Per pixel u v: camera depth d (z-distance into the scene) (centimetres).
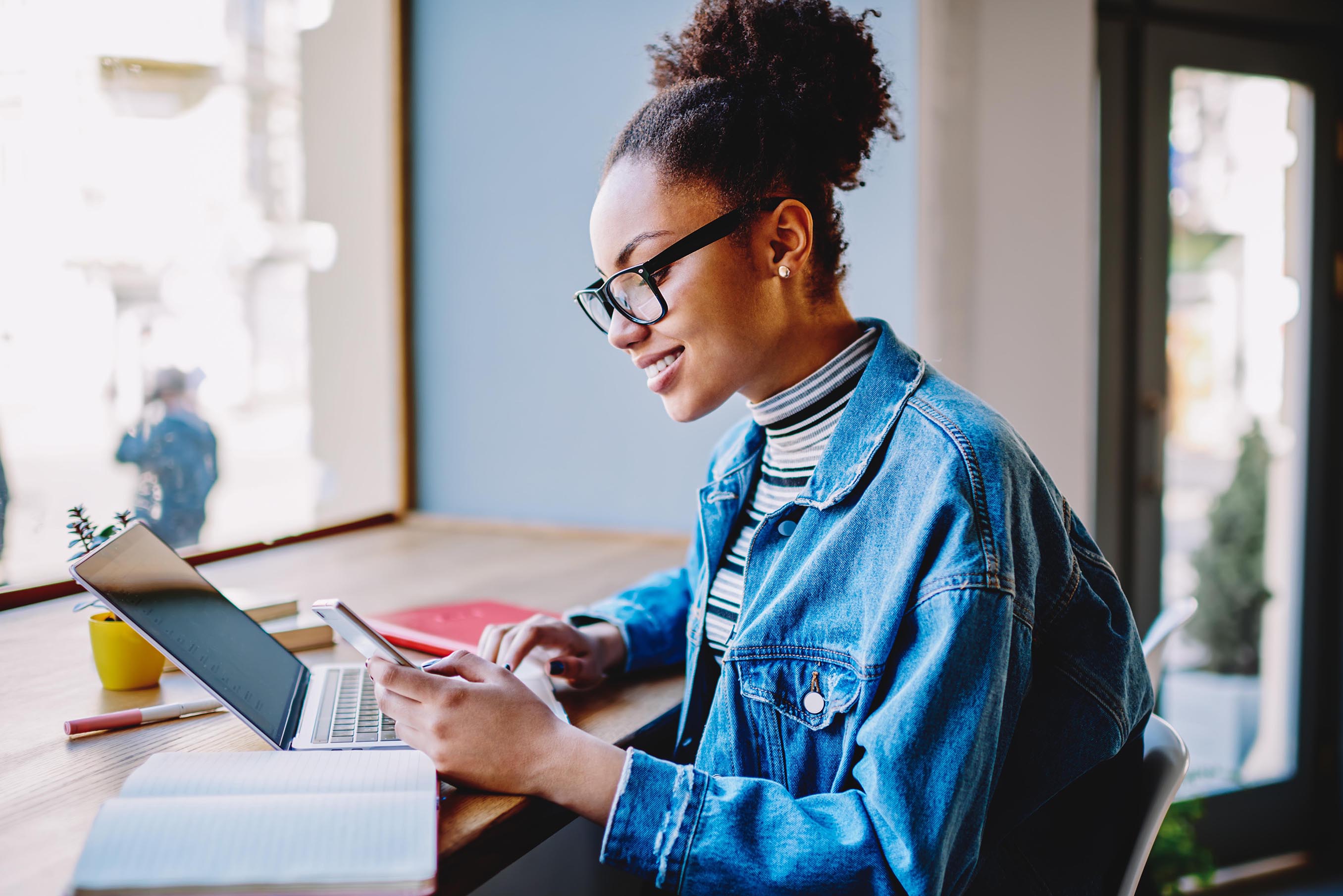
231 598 119
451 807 70
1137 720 80
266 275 225
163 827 59
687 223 80
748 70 84
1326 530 236
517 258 204
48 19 166
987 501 72
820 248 87
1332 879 235
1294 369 231
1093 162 207
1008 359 186
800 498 83
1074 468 194
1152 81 212
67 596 139
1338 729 240
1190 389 223
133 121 187
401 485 216
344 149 217
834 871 66
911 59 174
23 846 65
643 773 71
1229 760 237
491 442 210
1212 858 228
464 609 127
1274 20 218
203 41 200
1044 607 77
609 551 179
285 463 230
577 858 134
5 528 163
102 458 189
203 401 218
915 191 175
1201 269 221
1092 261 197
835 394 87
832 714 76
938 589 69
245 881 56
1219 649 233
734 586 95
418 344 215
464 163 206
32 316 169
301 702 90
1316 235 228
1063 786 76
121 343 192
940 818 65
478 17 202
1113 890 81
